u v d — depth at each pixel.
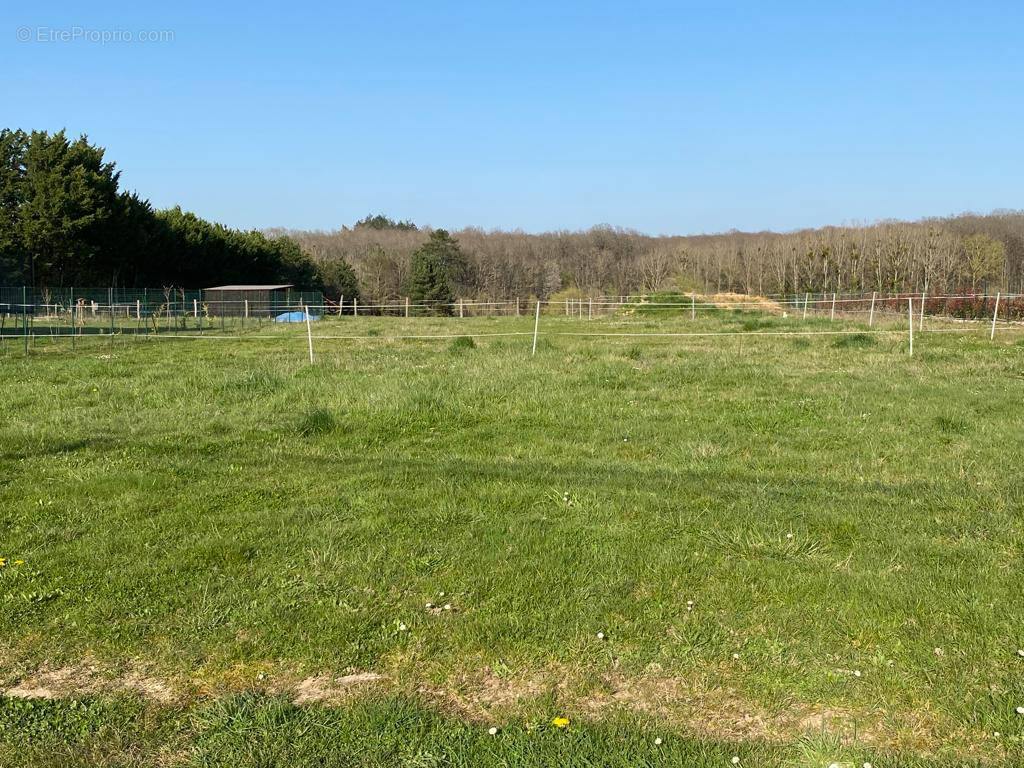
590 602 4.60
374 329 28.48
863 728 3.47
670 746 3.34
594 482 6.91
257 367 14.18
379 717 3.54
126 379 12.77
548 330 25.84
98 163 49.94
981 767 3.17
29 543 5.64
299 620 4.46
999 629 4.18
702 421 9.30
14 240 45.38
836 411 9.65
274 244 67.12
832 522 5.73
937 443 8.19
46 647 4.24
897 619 4.32
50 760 3.33
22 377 13.26
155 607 4.63
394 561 5.23
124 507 6.38
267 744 3.38
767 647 4.10
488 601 4.66
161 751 3.40
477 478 7.06
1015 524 5.68
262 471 7.43
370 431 9.01
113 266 51.28
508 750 3.32
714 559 5.16
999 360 14.16
